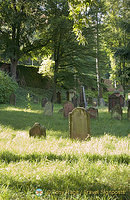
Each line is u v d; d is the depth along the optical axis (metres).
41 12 32.66
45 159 5.39
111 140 8.24
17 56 35.62
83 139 8.51
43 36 35.66
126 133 10.23
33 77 44.31
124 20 31.17
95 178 4.36
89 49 34.34
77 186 4.05
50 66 40.22
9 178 4.21
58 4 32.84
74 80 36.56
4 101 27.36
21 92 38.00
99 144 7.23
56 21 30.67
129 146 6.86
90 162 5.29
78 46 33.38
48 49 38.56
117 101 21.22
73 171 4.63
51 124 12.78
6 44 34.12
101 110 23.28
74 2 8.15
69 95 36.59
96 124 13.38
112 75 37.97
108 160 5.47
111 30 36.69
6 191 3.66
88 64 35.72
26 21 31.73
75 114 8.59
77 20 8.37
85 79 35.94
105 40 36.12
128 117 16.02
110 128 11.70
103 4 32.09
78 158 5.51
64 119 15.55
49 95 41.78
